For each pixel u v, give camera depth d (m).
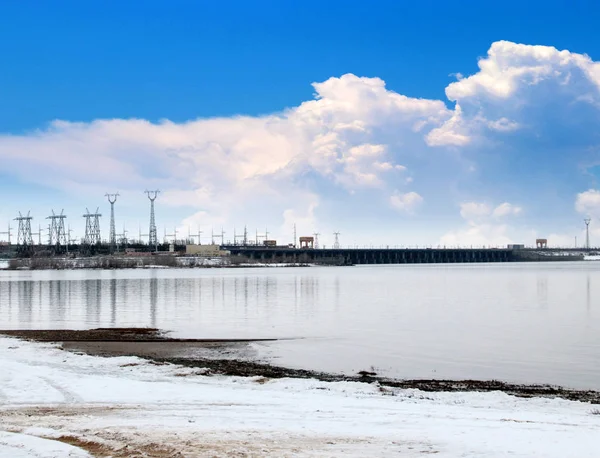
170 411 29.53
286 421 27.16
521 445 22.66
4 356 47.91
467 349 58.16
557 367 49.16
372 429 25.50
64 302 118.88
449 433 24.67
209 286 173.88
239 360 52.12
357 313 95.38
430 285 180.50
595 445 22.58
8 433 24.91
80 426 26.36
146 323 81.88
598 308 104.69
